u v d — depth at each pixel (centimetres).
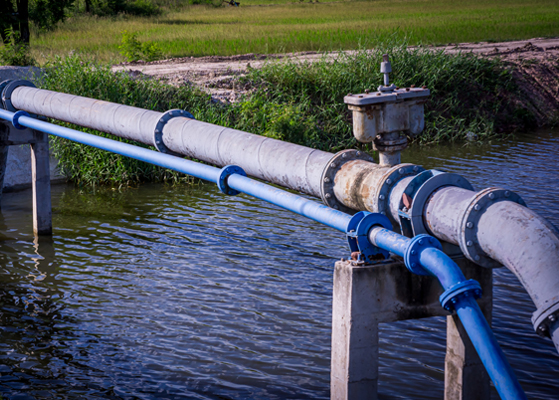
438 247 378
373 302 423
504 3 5788
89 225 1160
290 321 770
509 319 759
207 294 852
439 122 1928
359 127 497
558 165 1513
